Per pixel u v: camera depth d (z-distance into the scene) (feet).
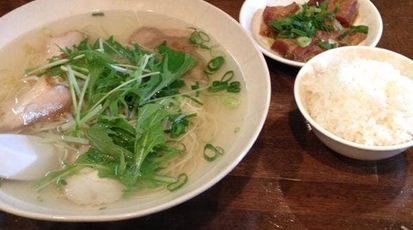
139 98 1.46
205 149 1.40
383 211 1.30
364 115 1.34
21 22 1.83
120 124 1.36
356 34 1.89
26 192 1.27
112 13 1.97
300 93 1.46
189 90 1.63
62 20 1.92
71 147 1.42
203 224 1.27
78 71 1.55
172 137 1.46
